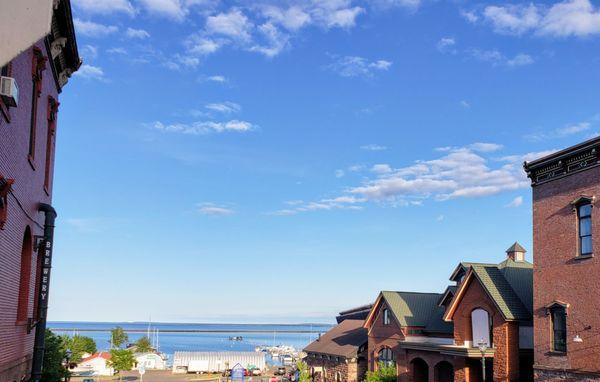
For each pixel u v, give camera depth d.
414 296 51.78
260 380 86.94
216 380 86.94
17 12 7.91
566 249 29.06
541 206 30.97
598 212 27.38
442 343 45.09
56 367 43.06
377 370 49.97
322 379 63.44
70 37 17.84
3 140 11.93
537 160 30.81
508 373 33.50
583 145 27.88
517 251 43.38
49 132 19.45
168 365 126.75
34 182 16.34
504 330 34.09
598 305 26.84
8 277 13.48
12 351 14.68
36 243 17.00
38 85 15.98
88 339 106.12
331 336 67.88
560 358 28.73
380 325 52.19
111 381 84.38
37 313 17.62
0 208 12.29
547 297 29.94
